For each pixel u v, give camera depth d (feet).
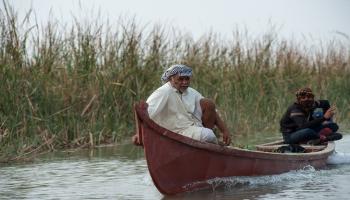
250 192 65.16
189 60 118.21
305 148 84.33
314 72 142.51
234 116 117.80
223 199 62.44
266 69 131.34
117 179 73.51
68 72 105.60
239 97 123.44
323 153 79.71
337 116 134.31
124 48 111.04
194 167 65.00
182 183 64.69
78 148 98.99
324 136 85.87
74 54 107.55
